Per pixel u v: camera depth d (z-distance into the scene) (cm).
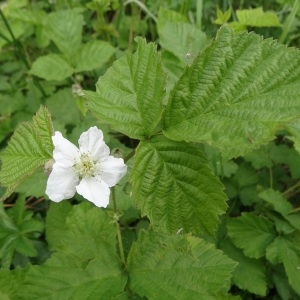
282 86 9
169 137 10
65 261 11
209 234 10
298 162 18
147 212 10
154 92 10
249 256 15
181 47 17
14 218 15
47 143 10
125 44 23
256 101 9
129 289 11
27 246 15
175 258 11
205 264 11
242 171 18
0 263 15
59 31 20
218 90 10
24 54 23
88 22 25
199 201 10
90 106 10
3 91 22
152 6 25
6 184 10
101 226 13
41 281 11
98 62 19
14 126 20
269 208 17
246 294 16
